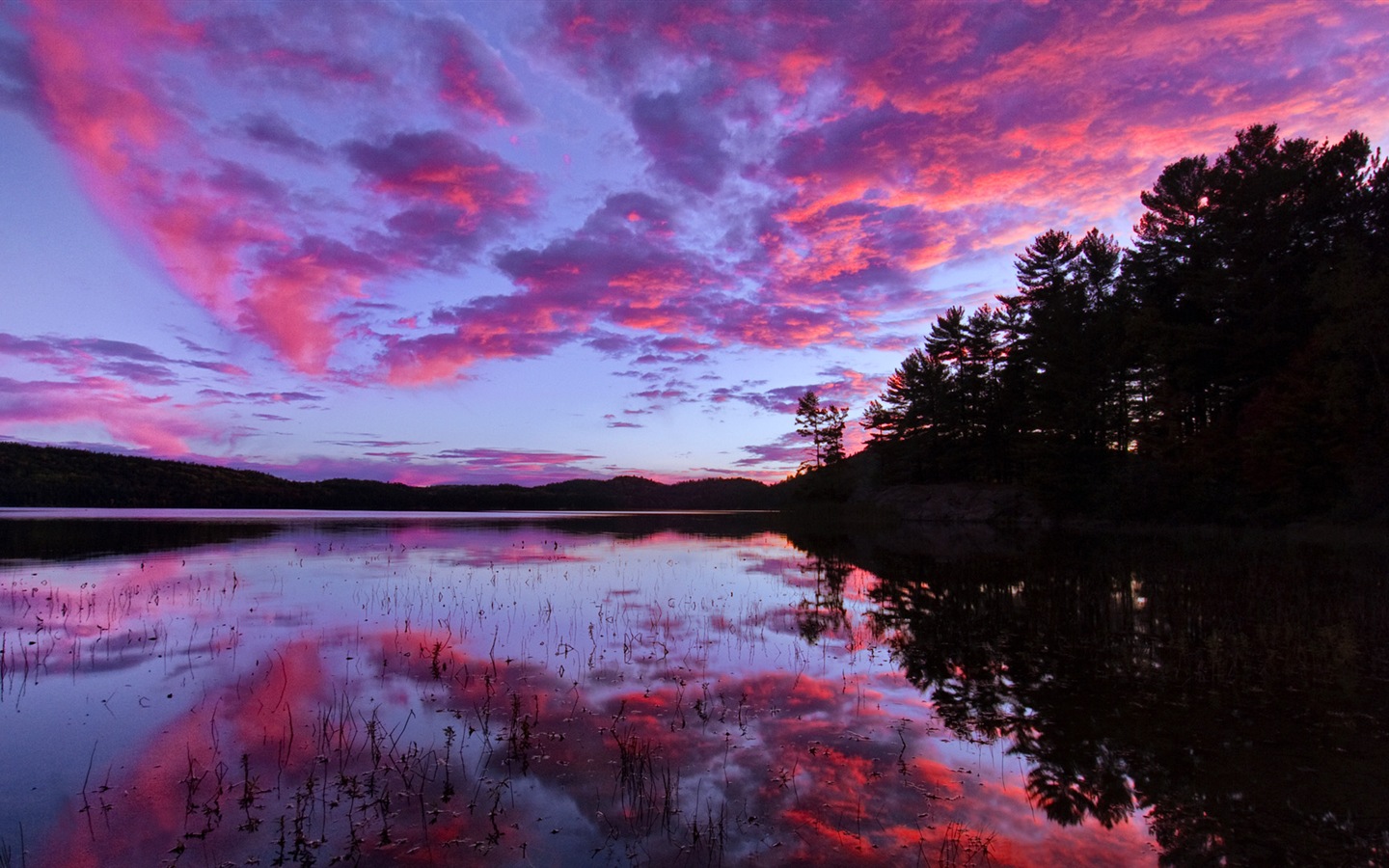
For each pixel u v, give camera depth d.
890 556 28.11
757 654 11.22
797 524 57.47
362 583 19.08
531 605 15.66
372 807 5.82
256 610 14.70
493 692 9.02
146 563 23.47
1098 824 5.62
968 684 9.57
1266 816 5.73
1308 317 34.50
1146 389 44.25
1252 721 7.96
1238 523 35.66
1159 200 42.41
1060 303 49.06
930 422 65.00
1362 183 35.16
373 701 8.59
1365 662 10.48
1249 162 37.47
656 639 12.20
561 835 5.39
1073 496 45.31
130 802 5.88
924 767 6.75
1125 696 8.95
